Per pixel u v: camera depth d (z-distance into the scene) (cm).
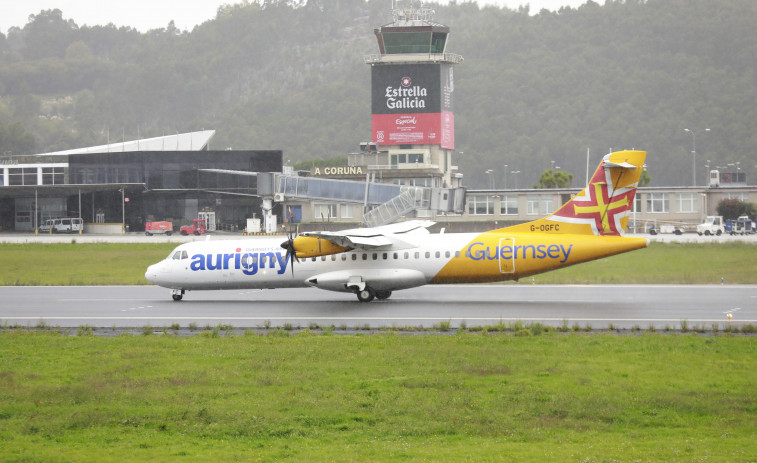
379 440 6662
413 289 17338
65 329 12375
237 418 7312
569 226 14350
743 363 9138
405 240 14838
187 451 6419
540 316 12875
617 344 10300
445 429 6925
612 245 14088
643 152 14012
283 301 15562
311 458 6181
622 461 5941
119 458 6247
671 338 10694
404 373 8919
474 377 8700
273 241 15912
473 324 12175
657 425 6981
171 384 8550
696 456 6016
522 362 9338
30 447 6550
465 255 14450
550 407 7494
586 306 14025
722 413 7269
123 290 18200
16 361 9756
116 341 11062
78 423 7175
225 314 13775
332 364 9394
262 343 10762
